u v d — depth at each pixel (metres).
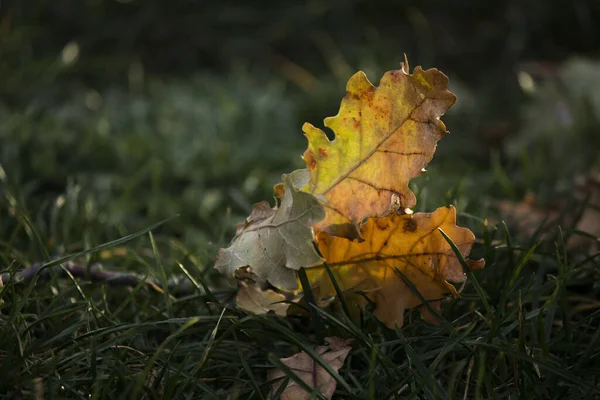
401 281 0.88
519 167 1.47
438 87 0.85
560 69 1.65
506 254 0.97
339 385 0.87
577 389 0.86
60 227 1.10
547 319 0.88
